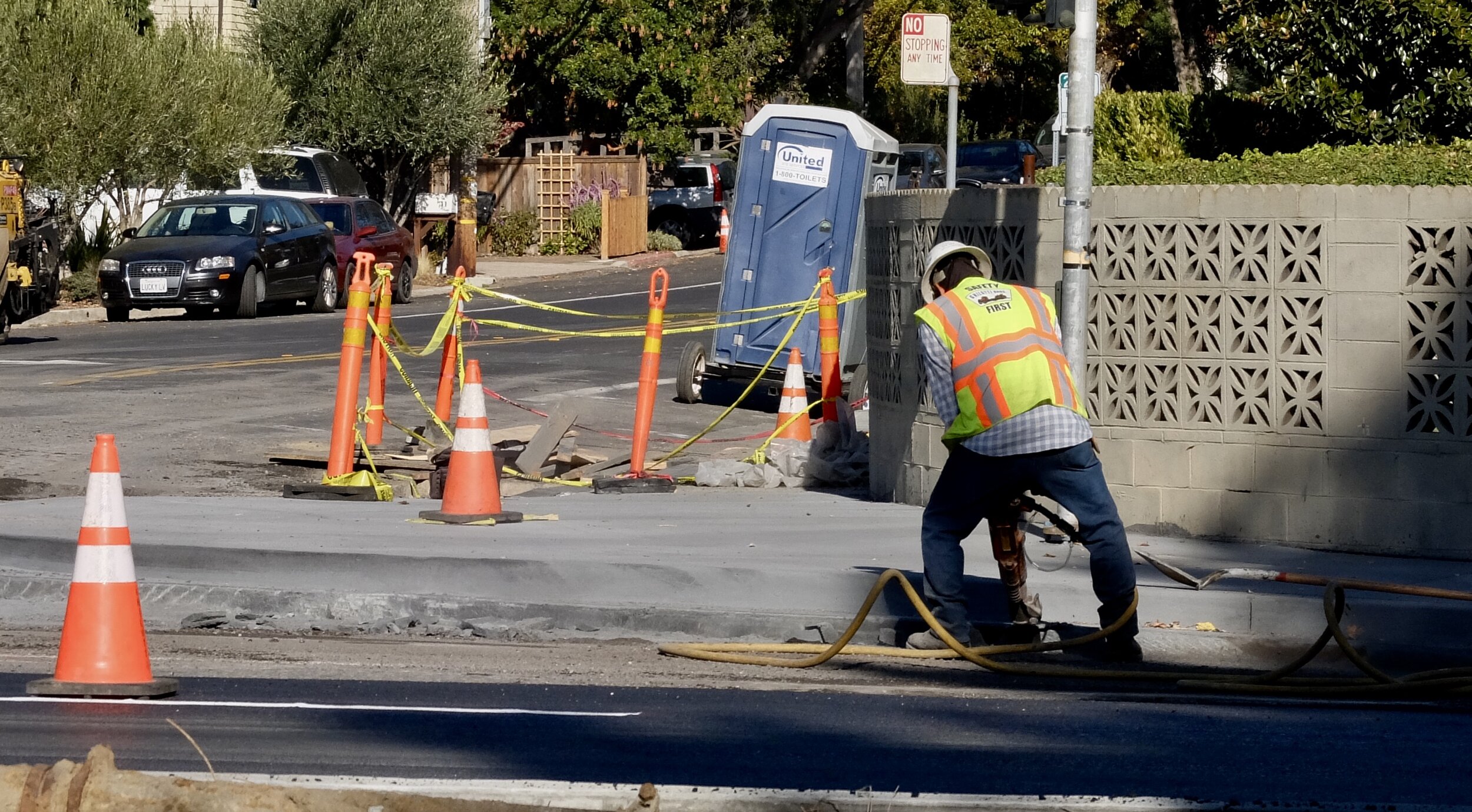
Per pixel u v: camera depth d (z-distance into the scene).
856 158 33.88
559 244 81.56
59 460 25.23
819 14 97.00
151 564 17.50
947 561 14.93
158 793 8.69
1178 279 18.77
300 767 11.00
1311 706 13.62
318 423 29.42
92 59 54.38
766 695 13.56
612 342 45.09
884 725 12.52
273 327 47.97
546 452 25.19
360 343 23.17
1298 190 18.23
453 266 69.81
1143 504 19.19
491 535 18.77
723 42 89.12
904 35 26.92
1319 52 28.84
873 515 20.73
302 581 17.17
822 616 16.27
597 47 84.31
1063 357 14.69
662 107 85.50
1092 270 19.09
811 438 25.84
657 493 23.59
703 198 87.38
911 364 21.41
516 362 39.97
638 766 11.19
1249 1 29.55
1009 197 19.45
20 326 48.12
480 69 76.12
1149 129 31.05
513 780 10.70
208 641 15.50
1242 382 18.67
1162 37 111.62
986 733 12.34
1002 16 108.62
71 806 8.58
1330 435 18.38
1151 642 15.74
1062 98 30.88
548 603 16.61
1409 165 24.09
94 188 56.47
